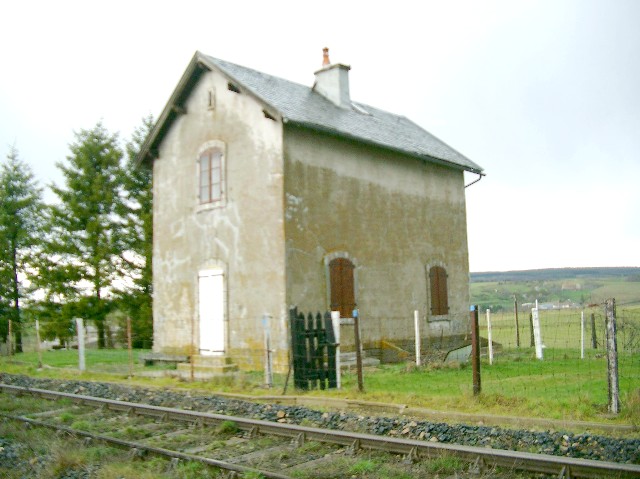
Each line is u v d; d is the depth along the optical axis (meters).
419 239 22.03
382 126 22.73
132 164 28.50
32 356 24.16
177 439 8.91
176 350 20.02
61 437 9.15
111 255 28.20
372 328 19.61
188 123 20.42
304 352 13.31
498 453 6.85
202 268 19.42
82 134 28.42
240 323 18.16
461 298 23.70
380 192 20.69
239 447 8.38
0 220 29.53
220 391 13.44
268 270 17.58
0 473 7.54
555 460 6.48
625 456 6.94
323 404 11.56
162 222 20.95
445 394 11.66
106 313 28.05
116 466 7.48
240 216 18.47
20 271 30.39
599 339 23.02
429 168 22.98
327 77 22.22
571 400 10.21
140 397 12.75
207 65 19.17
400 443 7.56
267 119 18.02
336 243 18.84
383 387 13.02
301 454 7.89
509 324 28.42
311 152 18.48
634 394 9.77
